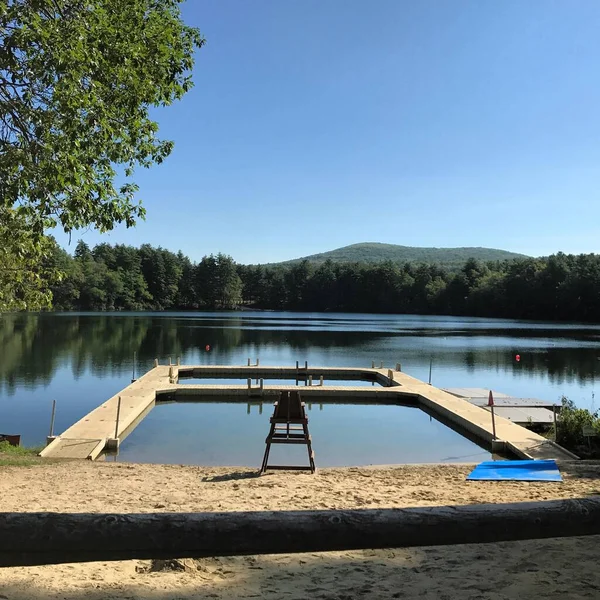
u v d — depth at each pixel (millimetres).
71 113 6137
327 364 33406
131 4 7500
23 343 41938
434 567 4234
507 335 56875
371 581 3889
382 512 2418
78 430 14078
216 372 29016
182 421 17938
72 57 5855
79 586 3594
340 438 15859
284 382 27375
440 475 10070
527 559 4410
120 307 107625
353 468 11266
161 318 82750
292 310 128625
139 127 7664
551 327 71625
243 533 2301
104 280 102875
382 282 122750
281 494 7840
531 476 9367
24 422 17062
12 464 10102
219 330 60875
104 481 8719
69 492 7562
